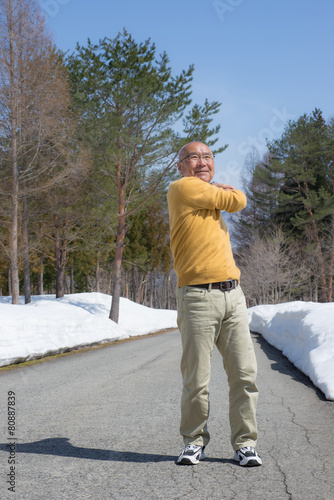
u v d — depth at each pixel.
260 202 41.41
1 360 7.78
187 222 2.53
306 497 1.98
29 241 22.53
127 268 43.62
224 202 2.50
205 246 2.50
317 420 3.49
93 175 21.33
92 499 2.00
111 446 2.87
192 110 18.92
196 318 2.48
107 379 5.93
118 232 20.98
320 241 37.56
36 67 17.16
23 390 5.20
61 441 3.01
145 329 21.72
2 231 22.61
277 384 5.30
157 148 19.02
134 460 2.57
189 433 2.52
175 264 2.62
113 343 13.80
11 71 16.62
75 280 51.16
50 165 19.86
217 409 4.00
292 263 38.09
